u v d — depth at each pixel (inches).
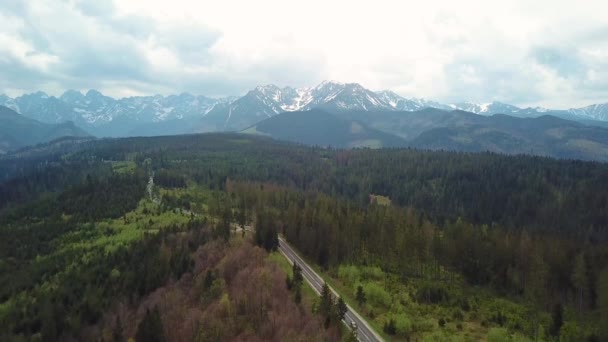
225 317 4552.2
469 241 6466.5
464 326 4569.4
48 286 6865.2
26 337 5511.8
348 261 6333.7
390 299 4968.0
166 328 4714.6
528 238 6648.6
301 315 4355.3
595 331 4635.8
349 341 3698.3
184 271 6274.6
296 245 7135.8
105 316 5703.7
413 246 6259.8
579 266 5634.8
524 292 6063.0
